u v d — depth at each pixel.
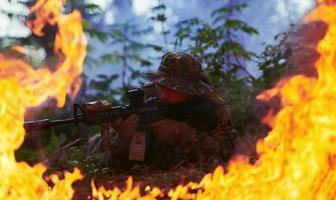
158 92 9.52
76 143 11.62
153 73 9.59
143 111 9.37
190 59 9.65
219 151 9.76
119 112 9.25
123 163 9.68
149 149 9.63
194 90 9.51
